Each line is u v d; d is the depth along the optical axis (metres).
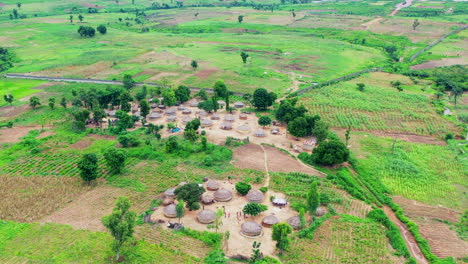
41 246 75.62
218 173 107.44
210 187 98.88
